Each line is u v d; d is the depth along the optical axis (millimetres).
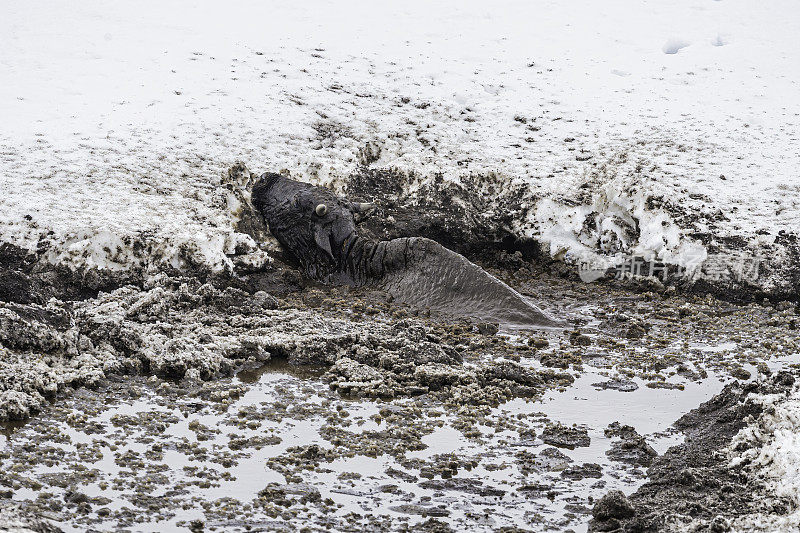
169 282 18750
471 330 18156
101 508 10773
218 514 10805
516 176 23875
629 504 10961
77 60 28938
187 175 22453
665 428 13852
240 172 22844
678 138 26312
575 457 12750
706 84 30328
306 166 23438
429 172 23500
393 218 22406
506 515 11109
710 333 18656
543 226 22578
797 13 36125
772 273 20859
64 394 14086
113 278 18938
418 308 19359
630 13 35969
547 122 27188
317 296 19781
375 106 27141
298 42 31406
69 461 11898
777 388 14414
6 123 24344
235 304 18047
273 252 21328
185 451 12398
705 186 23688
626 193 22891
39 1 33781
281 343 16219
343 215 20969
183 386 14695
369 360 15922
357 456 12516
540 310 19047
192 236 19734
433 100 27906
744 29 34812
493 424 13766
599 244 22328
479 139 26016
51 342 15078
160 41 30656
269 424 13422
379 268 20422
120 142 23531
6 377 13750
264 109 26094
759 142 26312
